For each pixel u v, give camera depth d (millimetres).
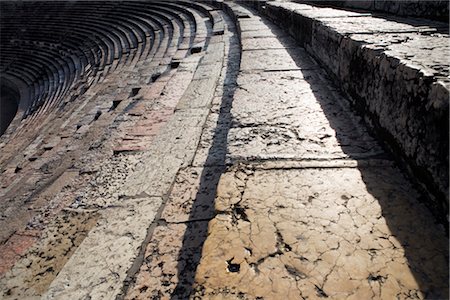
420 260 1357
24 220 2805
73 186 2980
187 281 1503
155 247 1742
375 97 2252
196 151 2812
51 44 24719
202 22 13398
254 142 2441
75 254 1830
